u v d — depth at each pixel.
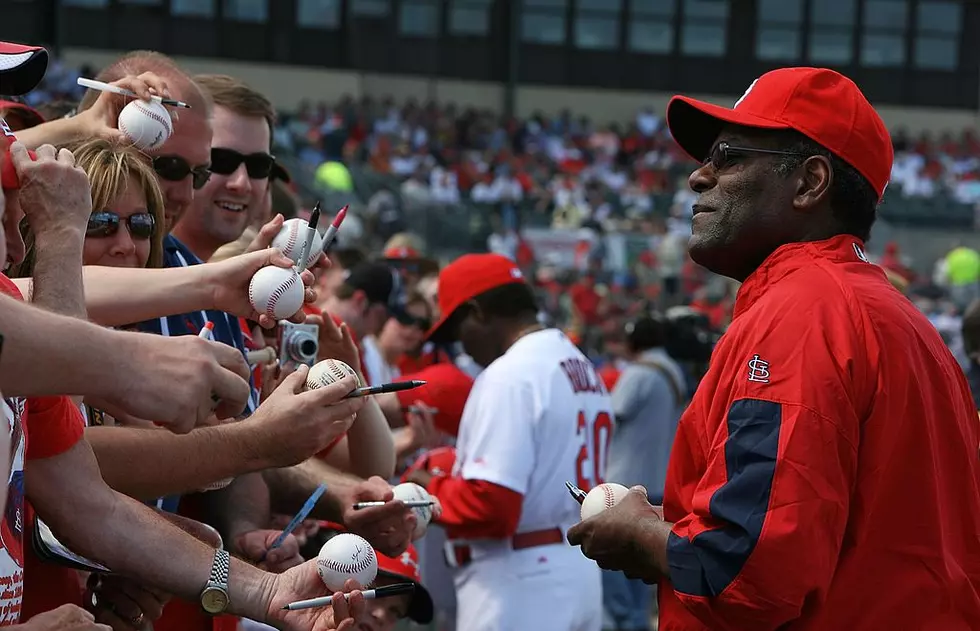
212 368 2.06
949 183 31.56
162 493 2.55
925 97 36.66
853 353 2.29
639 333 7.53
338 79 33.38
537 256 20.31
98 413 2.81
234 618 2.98
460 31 35.16
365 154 27.78
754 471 2.21
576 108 36.09
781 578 2.17
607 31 36.03
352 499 3.27
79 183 2.20
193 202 3.58
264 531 3.01
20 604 2.08
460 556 4.54
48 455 2.24
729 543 2.20
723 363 2.41
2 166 2.13
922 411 2.35
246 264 2.62
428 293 6.91
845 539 2.30
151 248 2.83
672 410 7.43
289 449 2.54
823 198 2.51
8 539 2.00
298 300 2.61
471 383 5.11
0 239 1.87
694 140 2.80
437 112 32.50
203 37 31.91
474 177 27.91
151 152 2.93
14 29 29.80
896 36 36.41
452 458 4.91
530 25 35.62
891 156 2.60
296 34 32.88
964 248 21.91
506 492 4.31
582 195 26.09
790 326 2.31
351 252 6.14
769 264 2.51
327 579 2.46
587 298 16.64
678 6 36.06
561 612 4.44
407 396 5.02
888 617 2.30
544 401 4.42
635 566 2.47
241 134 3.59
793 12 36.28
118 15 30.72
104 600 2.55
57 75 25.92
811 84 2.53
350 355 3.38
